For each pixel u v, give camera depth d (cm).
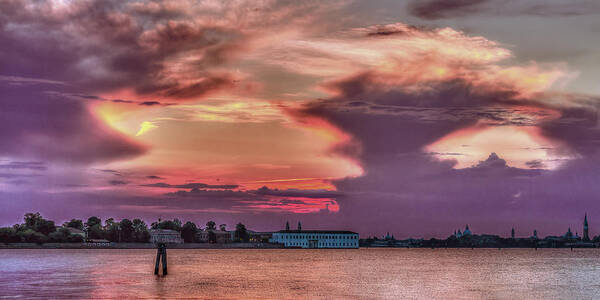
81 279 14050
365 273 17400
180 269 18400
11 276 14862
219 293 11625
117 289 12025
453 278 15675
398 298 11150
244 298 10925
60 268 17850
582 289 12850
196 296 11119
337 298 11069
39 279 14025
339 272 17800
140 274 15625
